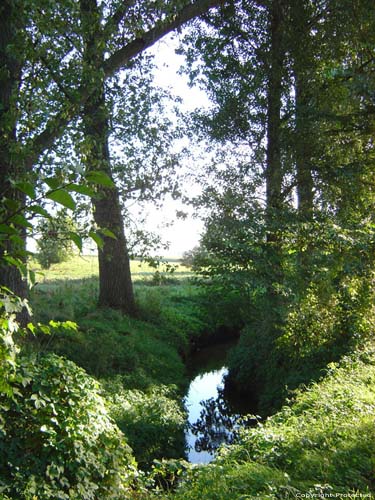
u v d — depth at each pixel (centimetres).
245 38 1355
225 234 1186
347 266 1045
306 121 1223
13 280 839
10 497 441
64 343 1046
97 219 1087
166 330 1593
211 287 1287
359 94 1227
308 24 1327
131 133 1016
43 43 722
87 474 518
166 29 941
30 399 511
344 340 1106
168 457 797
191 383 1408
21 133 729
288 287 1093
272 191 1289
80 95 782
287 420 675
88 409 571
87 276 2161
